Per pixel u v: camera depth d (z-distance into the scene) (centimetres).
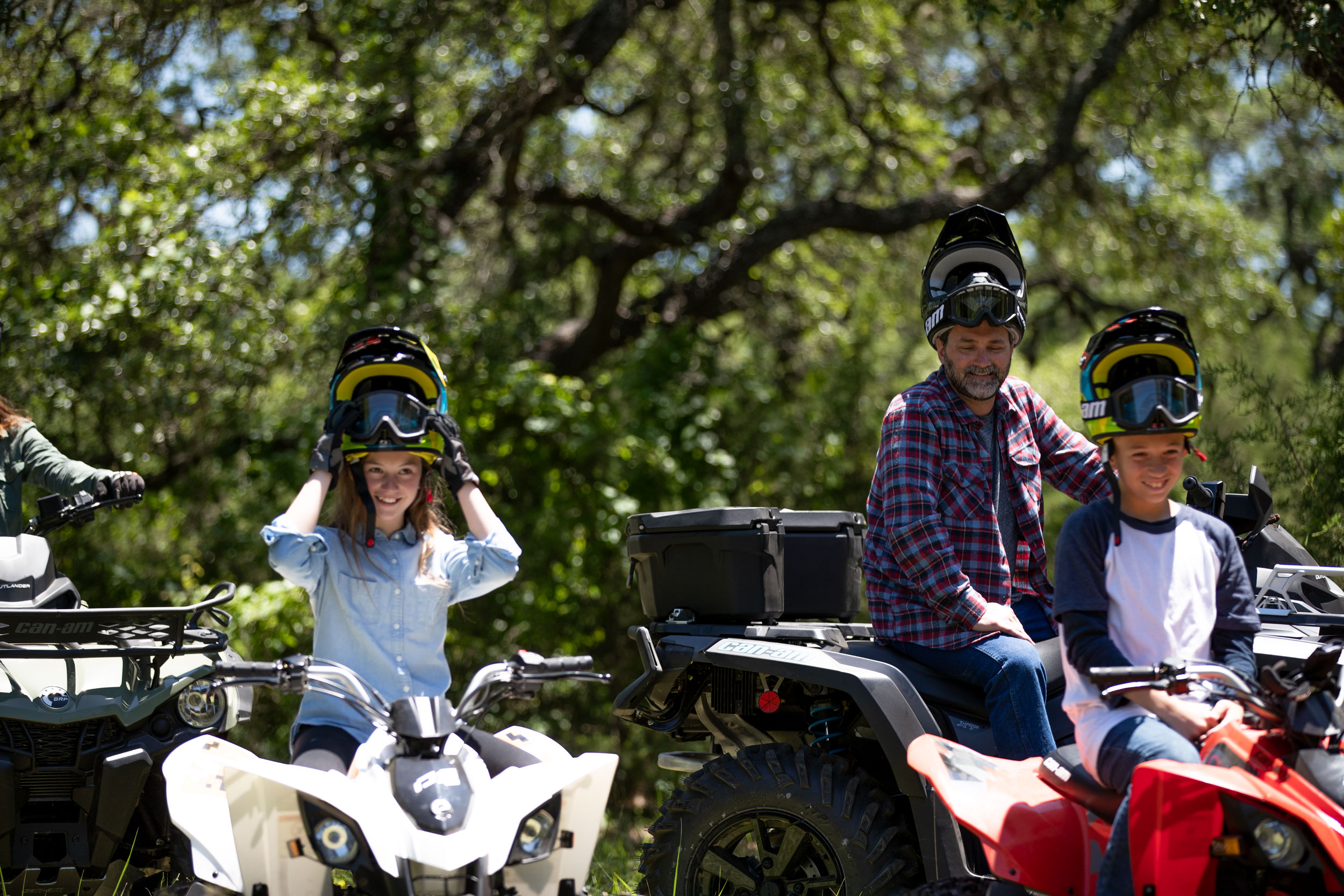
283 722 2314
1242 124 3388
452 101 2450
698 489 2653
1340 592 975
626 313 2998
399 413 741
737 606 946
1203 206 3112
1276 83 1942
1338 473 1456
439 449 764
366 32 2377
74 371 2053
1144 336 707
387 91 2322
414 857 643
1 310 2081
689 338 2766
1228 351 3153
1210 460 1578
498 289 2812
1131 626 700
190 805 700
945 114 3177
